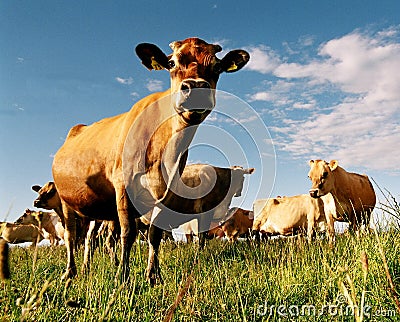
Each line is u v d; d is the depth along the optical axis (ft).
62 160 8.16
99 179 7.36
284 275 6.40
